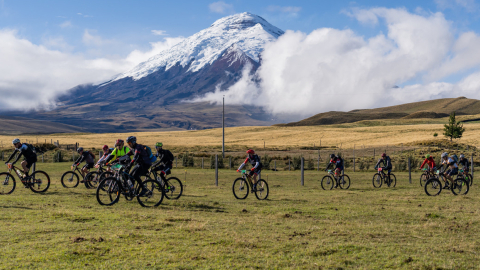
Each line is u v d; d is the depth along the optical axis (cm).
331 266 579
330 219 985
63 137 11119
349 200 1404
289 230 823
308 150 6462
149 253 616
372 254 647
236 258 607
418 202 1365
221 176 2739
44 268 533
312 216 1021
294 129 13400
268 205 1229
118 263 563
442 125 13375
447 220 984
